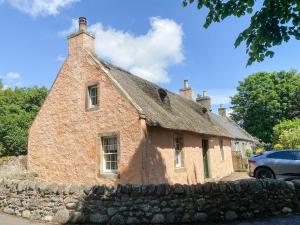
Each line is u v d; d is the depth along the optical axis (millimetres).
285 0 5902
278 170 12508
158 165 14305
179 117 17766
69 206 9148
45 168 16484
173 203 8430
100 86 15203
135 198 8609
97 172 14438
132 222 8445
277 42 6086
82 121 15531
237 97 46094
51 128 16734
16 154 24953
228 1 6391
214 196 8484
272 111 40719
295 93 40531
